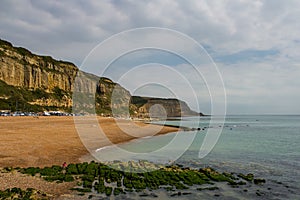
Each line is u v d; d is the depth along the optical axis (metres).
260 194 12.35
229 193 12.34
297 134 47.69
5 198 9.73
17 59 116.00
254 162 19.98
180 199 11.22
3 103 91.94
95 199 10.74
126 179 13.59
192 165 18.39
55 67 135.75
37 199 10.05
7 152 18.44
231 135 45.31
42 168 14.68
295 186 13.73
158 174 14.60
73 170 14.39
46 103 112.19
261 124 89.12
